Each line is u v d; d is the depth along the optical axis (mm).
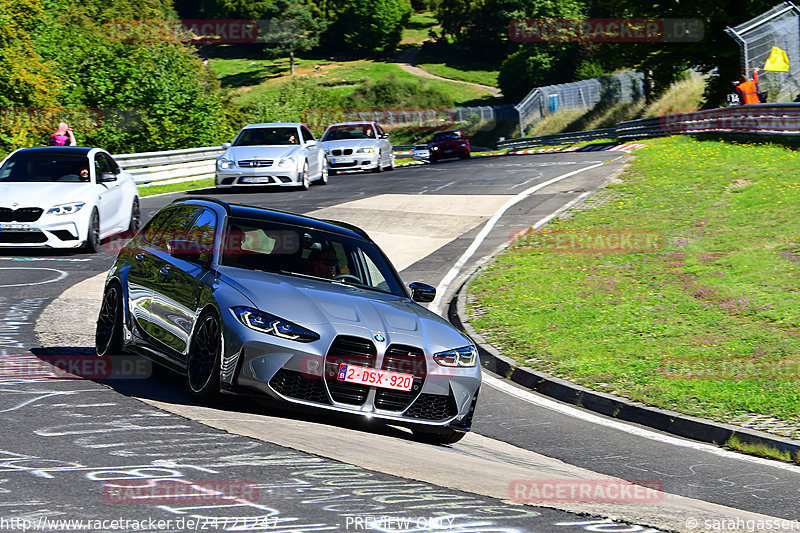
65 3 178750
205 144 140375
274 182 90062
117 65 138625
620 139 146875
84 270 49938
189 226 28594
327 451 19203
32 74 128125
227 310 23141
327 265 27125
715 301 45750
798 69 125250
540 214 72312
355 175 112688
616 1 163000
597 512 16484
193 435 19453
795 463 26688
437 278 55469
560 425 30375
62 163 57281
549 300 48031
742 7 155250
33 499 14180
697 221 63344
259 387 22422
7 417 20219
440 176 101125
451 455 22641
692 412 30828
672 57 160125
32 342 31406
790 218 61156
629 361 37312
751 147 93125
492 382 36781
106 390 24344
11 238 52000
